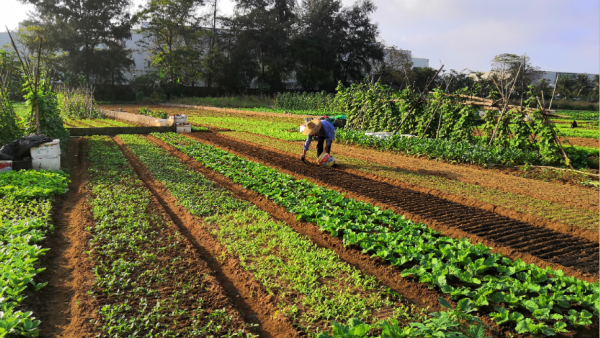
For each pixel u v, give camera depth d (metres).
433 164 13.66
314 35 62.56
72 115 27.00
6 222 6.36
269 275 5.29
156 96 52.81
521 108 14.98
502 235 6.99
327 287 5.01
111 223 6.77
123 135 18.58
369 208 8.02
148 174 10.84
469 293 4.66
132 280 5.00
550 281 5.09
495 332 4.14
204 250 6.16
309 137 12.49
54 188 8.42
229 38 60.03
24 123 13.35
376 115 20.66
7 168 9.86
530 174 12.44
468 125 16.47
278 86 62.97
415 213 8.02
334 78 67.75
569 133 25.45
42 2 50.38
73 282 5.05
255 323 4.34
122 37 56.09
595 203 9.16
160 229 6.75
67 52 54.59
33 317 4.12
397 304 4.68
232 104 49.31
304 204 8.13
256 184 9.80
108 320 4.15
